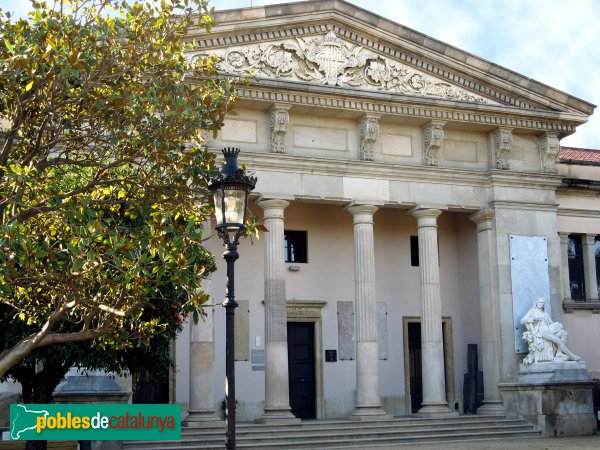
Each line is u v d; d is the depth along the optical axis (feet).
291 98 106.11
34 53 51.29
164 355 76.02
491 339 115.44
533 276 117.60
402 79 113.60
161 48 56.90
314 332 118.32
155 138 55.88
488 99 118.11
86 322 50.11
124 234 56.49
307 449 92.79
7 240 46.24
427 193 114.11
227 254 52.60
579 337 127.34
